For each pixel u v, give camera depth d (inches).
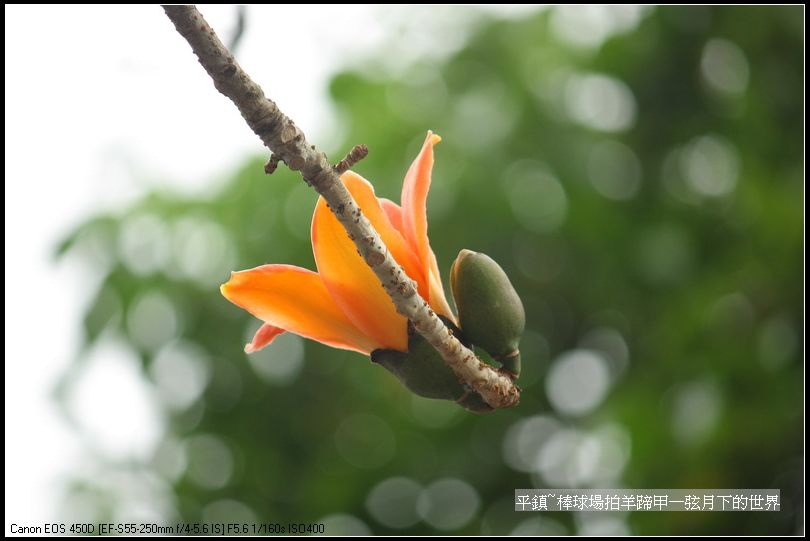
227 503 243.8
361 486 245.9
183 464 245.3
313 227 89.7
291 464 249.0
